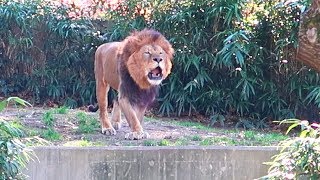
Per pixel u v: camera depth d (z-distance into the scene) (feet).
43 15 49.90
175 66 45.98
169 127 38.96
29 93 50.47
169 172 27.14
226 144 32.40
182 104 45.52
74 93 49.83
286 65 44.73
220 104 45.78
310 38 20.92
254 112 45.52
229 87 45.78
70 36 49.52
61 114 39.06
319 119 44.93
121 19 48.60
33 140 30.81
